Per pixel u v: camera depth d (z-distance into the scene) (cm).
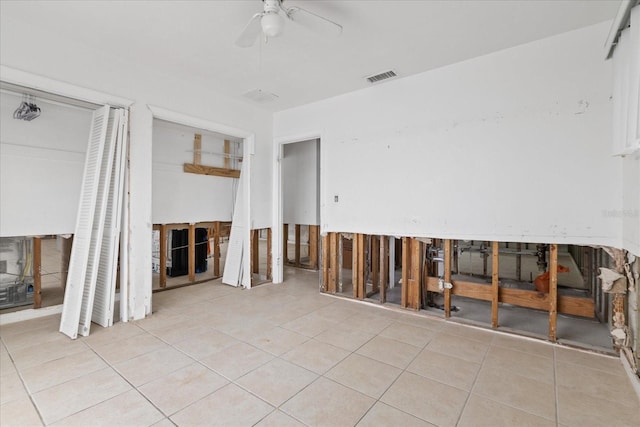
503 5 232
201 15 248
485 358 248
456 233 324
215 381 213
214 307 371
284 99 429
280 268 495
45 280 457
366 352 257
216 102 407
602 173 255
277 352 256
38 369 227
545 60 276
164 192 466
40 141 346
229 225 563
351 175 402
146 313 339
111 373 222
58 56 278
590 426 172
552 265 276
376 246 430
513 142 292
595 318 329
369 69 337
